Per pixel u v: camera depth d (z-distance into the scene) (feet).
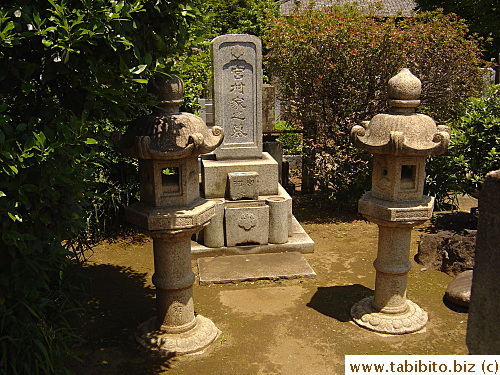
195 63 21.16
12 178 8.48
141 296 15.84
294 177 32.55
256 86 19.99
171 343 12.62
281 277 16.92
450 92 23.72
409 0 51.03
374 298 14.24
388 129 12.53
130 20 9.56
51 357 9.85
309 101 23.65
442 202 24.25
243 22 46.83
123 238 21.08
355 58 22.39
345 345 12.91
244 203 19.06
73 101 10.04
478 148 20.80
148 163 12.06
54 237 9.39
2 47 8.27
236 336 13.42
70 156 8.93
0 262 9.00
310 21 23.12
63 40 8.38
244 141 20.35
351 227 22.54
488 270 5.95
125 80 9.84
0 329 9.32
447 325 13.79
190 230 12.09
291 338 13.29
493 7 36.40
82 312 14.19
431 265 17.90
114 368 11.92
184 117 12.19
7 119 7.75
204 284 16.57
